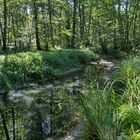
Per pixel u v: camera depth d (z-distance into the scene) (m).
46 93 10.98
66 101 9.61
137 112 4.61
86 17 35.88
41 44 27.05
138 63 8.14
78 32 33.66
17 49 23.89
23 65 13.55
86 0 31.94
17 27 28.30
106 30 31.27
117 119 4.46
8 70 12.71
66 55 18.91
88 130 4.98
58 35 30.91
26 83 12.62
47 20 27.47
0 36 28.41
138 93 5.18
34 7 24.41
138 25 34.03
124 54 25.31
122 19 31.05
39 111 8.57
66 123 7.35
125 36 30.47
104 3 31.59
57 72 15.12
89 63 20.67
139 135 4.05
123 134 4.21
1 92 11.00
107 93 5.41
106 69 16.92
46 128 7.10
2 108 9.00
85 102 5.46
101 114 4.63
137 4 31.12
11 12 26.75
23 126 7.34
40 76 13.66
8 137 6.65
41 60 15.24
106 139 4.18
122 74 7.19
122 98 5.35
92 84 11.96
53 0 27.55
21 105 9.31
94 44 33.66
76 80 13.67
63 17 33.59
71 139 6.15
